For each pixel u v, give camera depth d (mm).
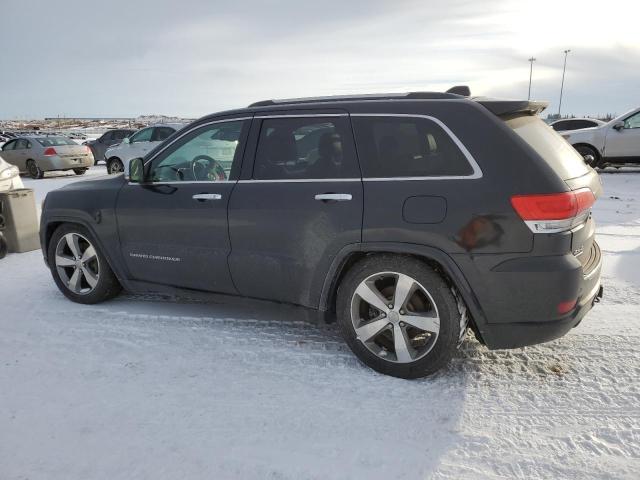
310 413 2957
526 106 3238
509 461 2531
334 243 3357
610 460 2516
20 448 2688
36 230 7113
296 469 2504
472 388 3186
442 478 2432
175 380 3348
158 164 4254
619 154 13906
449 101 3242
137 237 4246
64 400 3135
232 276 3848
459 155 3107
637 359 3471
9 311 4637
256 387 3248
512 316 3047
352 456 2592
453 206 3049
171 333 4066
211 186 3885
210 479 2445
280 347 3793
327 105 3549
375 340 3424
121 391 3225
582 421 2826
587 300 3137
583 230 3133
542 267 2939
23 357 3717
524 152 3012
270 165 3689
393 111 3334
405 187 3188
